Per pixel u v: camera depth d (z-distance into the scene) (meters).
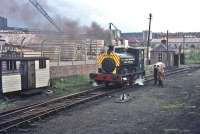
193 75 36.34
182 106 16.92
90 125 12.98
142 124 13.07
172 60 51.91
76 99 19.09
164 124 13.02
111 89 23.92
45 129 12.38
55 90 22.98
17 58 20.55
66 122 13.51
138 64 27.52
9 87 19.89
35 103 17.59
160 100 18.88
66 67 29.20
